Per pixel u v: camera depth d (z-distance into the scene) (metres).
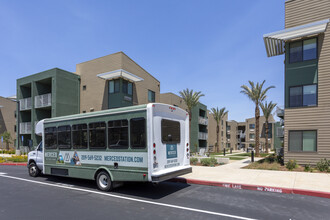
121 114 7.08
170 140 7.30
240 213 5.18
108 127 7.36
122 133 7.02
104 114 7.50
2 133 35.28
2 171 13.01
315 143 12.48
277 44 14.46
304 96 12.94
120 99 20.66
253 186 7.66
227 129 63.16
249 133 63.88
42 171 10.09
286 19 13.62
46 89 25.34
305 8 13.05
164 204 5.92
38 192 7.43
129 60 22.28
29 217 4.99
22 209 5.59
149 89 25.78
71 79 23.05
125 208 5.59
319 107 12.43
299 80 13.09
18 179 10.02
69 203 6.08
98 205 5.87
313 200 6.31
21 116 26.16
